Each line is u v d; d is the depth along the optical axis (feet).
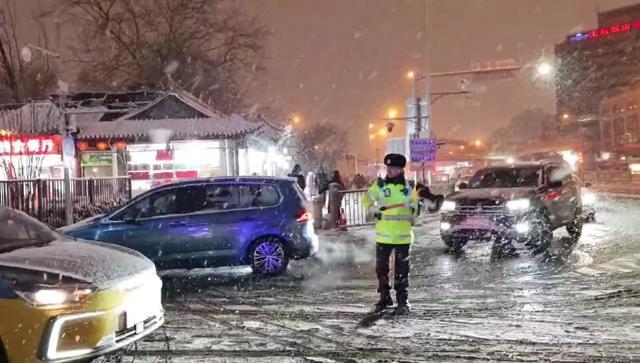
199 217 33.94
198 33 158.20
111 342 17.40
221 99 162.50
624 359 18.85
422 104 88.38
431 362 18.94
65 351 16.58
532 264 36.52
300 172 68.03
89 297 17.12
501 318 24.14
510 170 45.39
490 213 39.63
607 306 25.62
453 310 25.63
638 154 223.71
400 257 25.90
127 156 78.23
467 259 39.22
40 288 16.67
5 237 20.97
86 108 82.43
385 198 25.91
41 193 49.16
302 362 19.11
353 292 30.01
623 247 41.96
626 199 92.89
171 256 33.42
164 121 80.02
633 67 338.54
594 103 359.46
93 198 56.13
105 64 150.10
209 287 32.12
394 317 24.64
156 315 19.65
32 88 98.43
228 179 35.35
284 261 34.86
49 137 63.77
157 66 149.89
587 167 269.23
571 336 21.43
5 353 16.42
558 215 42.42
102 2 148.87
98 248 20.35
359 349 20.39
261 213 34.73
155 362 19.35
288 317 25.11
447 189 94.02
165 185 34.50
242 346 21.01
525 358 19.13
